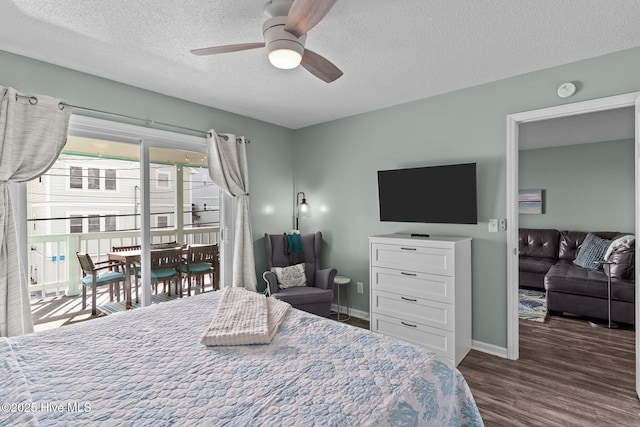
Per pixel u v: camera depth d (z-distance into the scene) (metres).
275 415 0.97
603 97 2.39
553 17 1.92
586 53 2.38
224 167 3.55
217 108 3.63
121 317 1.82
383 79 2.85
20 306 2.27
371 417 0.97
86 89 2.69
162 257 3.23
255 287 3.76
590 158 5.20
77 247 2.99
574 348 3.00
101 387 1.13
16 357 1.34
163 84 2.94
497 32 2.09
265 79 2.83
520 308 4.20
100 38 2.15
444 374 1.28
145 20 1.94
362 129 3.83
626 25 2.01
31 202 2.71
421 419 1.07
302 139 4.48
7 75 2.33
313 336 1.57
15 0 1.74
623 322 3.49
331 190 4.16
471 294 3.03
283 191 4.41
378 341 1.52
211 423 0.94
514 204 2.80
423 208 3.26
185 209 3.40
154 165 3.16
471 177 2.93
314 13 1.43
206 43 2.21
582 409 2.08
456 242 2.70
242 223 3.74
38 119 2.40
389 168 3.61
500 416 2.01
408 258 2.95
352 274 3.98
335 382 1.16
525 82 2.73
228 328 1.56
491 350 2.93
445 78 2.83
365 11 1.86
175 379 1.18
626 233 4.82
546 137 4.82
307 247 4.05
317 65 1.97
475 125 3.01
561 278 3.86
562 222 5.44
